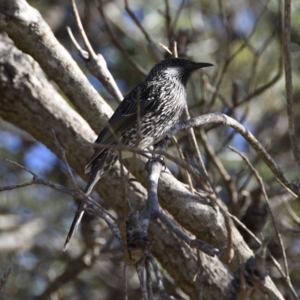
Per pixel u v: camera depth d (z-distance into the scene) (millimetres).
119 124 10688
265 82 14664
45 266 14727
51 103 11625
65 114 11586
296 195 9023
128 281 13852
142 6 15461
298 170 8516
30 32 10422
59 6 16188
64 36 16031
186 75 11680
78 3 16297
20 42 10547
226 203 12953
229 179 11500
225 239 9828
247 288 5906
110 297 13891
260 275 5867
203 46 14688
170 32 11953
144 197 10820
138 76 15664
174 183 9977
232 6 14930
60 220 15141
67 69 10500
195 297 10508
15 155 15438
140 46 15531
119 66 15688
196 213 9867
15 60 11648
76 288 14539
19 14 10328
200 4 14820
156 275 6723
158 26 15234
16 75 11578
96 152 10125
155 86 11297
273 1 14742
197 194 10086
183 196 9906
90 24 15945
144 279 6527
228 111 11930
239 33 14742
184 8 14781
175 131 8062
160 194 9945
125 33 15367
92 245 12469
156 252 10500
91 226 12453
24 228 14648
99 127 10555
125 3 11758
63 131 11469
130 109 10953
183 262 10430
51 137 11547
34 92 11602
